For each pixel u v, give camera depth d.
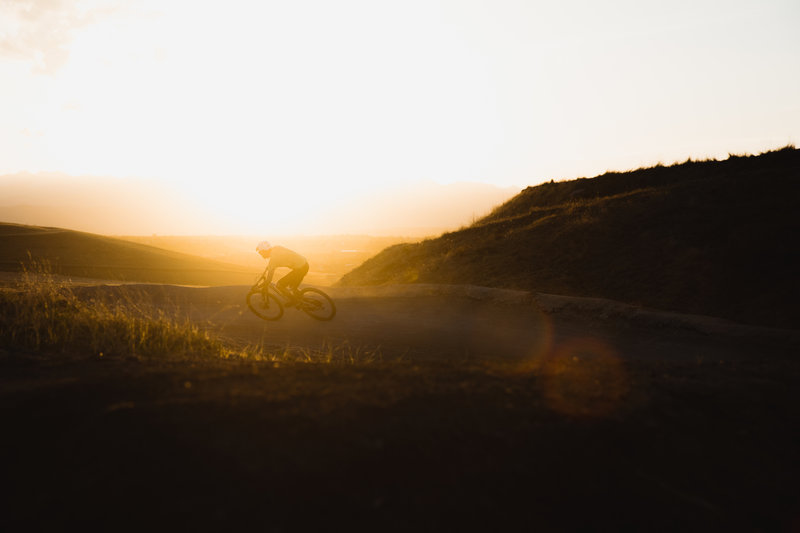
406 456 2.52
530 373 4.07
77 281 27.12
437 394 3.29
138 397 3.09
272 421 2.73
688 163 24.83
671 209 16.03
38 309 7.98
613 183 25.56
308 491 2.22
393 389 3.37
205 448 2.45
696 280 11.91
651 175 24.94
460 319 11.94
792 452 3.18
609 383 3.79
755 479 2.90
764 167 20.53
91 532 2.00
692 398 3.61
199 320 11.71
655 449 2.93
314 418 2.79
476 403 3.18
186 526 2.01
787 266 11.15
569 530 2.38
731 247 12.46
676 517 2.56
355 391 3.30
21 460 2.42
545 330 10.58
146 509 2.09
